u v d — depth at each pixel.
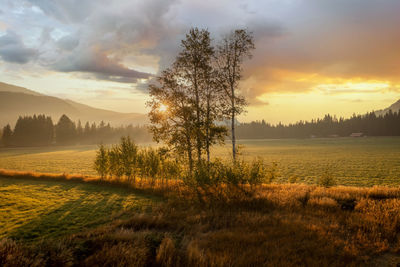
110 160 20.48
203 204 11.37
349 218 8.51
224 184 12.30
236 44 18.78
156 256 5.89
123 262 5.37
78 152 94.38
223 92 18.92
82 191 16.55
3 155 84.19
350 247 6.48
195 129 17.45
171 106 18.56
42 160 63.28
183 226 8.58
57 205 12.34
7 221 9.39
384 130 180.75
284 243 6.71
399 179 30.86
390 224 7.79
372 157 58.75
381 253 6.27
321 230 7.54
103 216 10.39
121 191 16.66
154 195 15.16
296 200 11.27
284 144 136.12
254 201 11.19
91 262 5.35
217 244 6.72
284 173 38.50
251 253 6.10
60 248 5.77
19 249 5.50
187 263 5.66
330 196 12.07
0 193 15.09
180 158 18.25
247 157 65.12
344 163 49.41
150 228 8.55
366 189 13.88
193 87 18.89
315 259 5.75
